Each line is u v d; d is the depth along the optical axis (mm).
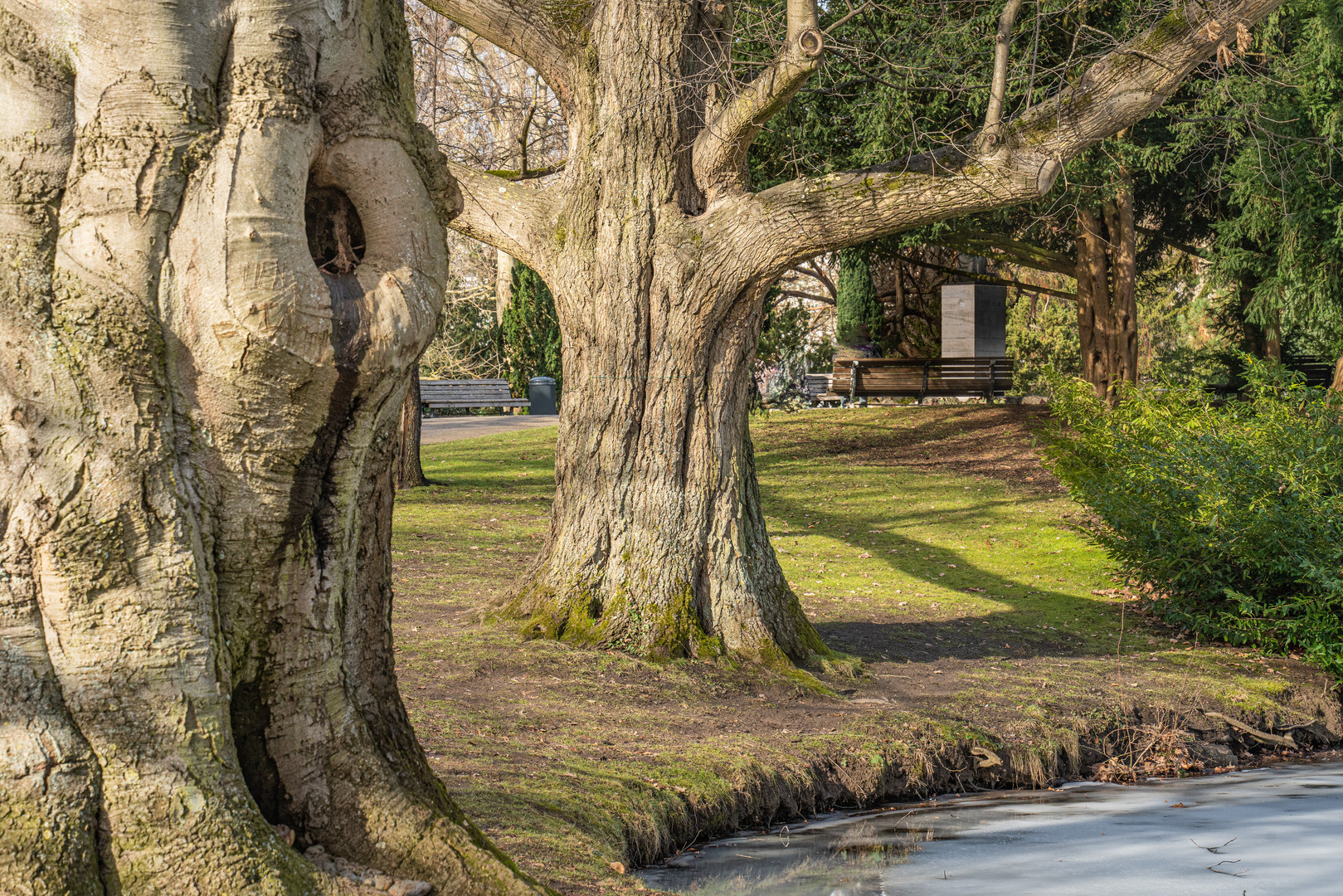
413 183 3193
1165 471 10805
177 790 2752
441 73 14641
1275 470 10211
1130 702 8555
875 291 29922
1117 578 11773
